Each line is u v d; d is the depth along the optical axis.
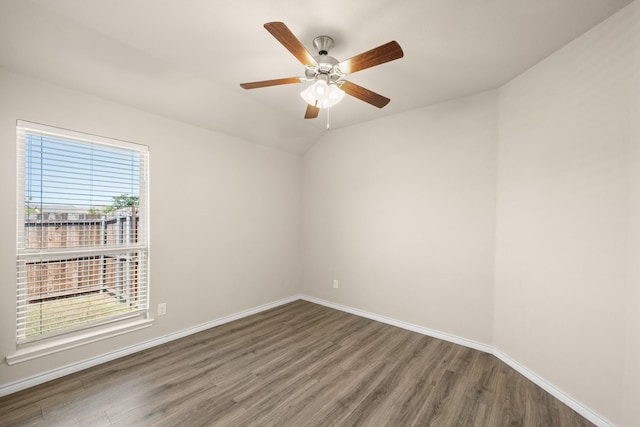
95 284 2.41
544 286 2.17
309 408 1.89
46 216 2.16
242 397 1.99
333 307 3.98
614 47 1.72
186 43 2.09
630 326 1.61
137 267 2.68
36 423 1.70
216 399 1.96
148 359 2.48
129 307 2.62
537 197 2.24
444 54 2.17
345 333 3.11
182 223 2.96
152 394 2.00
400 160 3.34
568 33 1.91
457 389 2.12
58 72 2.11
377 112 3.34
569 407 1.93
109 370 2.29
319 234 4.17
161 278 2.79
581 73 1.92
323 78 1.96
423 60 2.26
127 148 2.58
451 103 2.97
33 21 1.78
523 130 2.39
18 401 1.89
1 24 1.74
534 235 2.26
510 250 2.50
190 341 2.86
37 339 2.11
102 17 1.81
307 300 4.31
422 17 1.77
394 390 2.10
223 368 2.36
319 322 3.43
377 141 3.55
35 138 2.11
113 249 2.50
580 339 1.89
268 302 3.92
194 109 2.88
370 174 3.61
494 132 2.71
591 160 1.84
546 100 2.18
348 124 3.77
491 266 2.71
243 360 2.50
